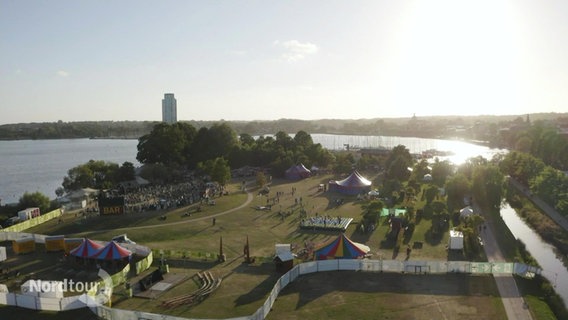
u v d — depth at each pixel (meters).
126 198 102.62
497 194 91.94
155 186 121.12
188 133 159.75
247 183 124.75
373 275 52.25
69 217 87.94
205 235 71.81
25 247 63.22
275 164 137.38
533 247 71.56
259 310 39.53
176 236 72.00
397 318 41.19
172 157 145.12
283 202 97.69
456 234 63.31
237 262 57.84
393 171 126.81
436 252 61.47
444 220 77.25
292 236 70.62
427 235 70.00
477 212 87.75
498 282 49.75
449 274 52.31
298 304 44.12
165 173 130.88
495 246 64.81
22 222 79.88
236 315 42.12
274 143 167.00
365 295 46.31
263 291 47.97
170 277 52.41
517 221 89.19
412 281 50.19
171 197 102.25
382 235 70.25
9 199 138.62
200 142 153.00
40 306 43.06
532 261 58.31
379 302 44.59
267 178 133.62
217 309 43.50
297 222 79.81
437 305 43.84
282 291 47.44
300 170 134.12
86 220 82.56
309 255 59.97
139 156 147.50
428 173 130.00
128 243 63.84
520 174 127.50
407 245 64.94
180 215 85.44
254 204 95.81
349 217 83.12
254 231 74.06
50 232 76.19
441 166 125.00
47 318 41.09
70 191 117.75
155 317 38.50
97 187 120.50
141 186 122.69
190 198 98.75
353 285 49.12
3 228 79.38
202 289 48.22
